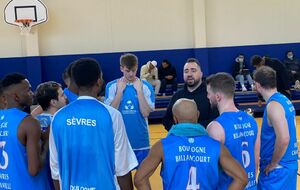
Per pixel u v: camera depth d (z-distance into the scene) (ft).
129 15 36.81
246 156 8.05
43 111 9.24
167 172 7.26
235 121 7.95
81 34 36.47
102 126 7.43
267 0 37.32
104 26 36.63
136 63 12.35
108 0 36.52
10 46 35.76
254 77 9.49
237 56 37.52
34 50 35.35
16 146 7.86
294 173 9.39
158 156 7.29
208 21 37.27
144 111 12.37
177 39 37.22
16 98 8.13
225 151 7.25
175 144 7.27
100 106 7.55
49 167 8.48
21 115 7.90
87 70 7.50
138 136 12.50
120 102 12.34
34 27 35.22
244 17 37.35
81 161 7.45
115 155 7.57
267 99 9.33
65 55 36.40
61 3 36.11
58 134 7.52
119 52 36.88
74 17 36.32
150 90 12.78
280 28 37.55
